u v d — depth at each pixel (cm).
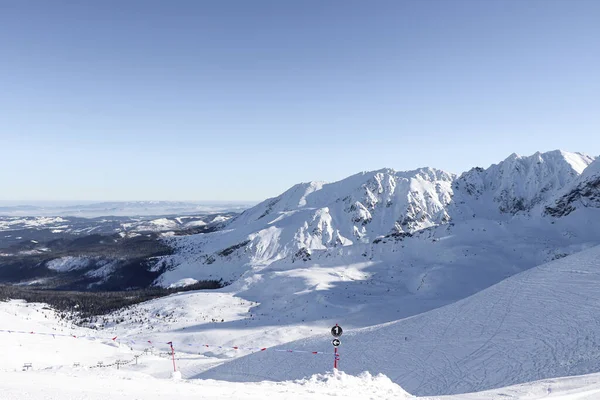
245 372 4684
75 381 1393
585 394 1588
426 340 4562
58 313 13700
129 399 1165
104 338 8138
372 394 1756
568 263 5531
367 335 5319
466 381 3347
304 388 1692
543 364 3234
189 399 1237
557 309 4272
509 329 4216
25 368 4394
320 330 7862
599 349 3156
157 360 6159
